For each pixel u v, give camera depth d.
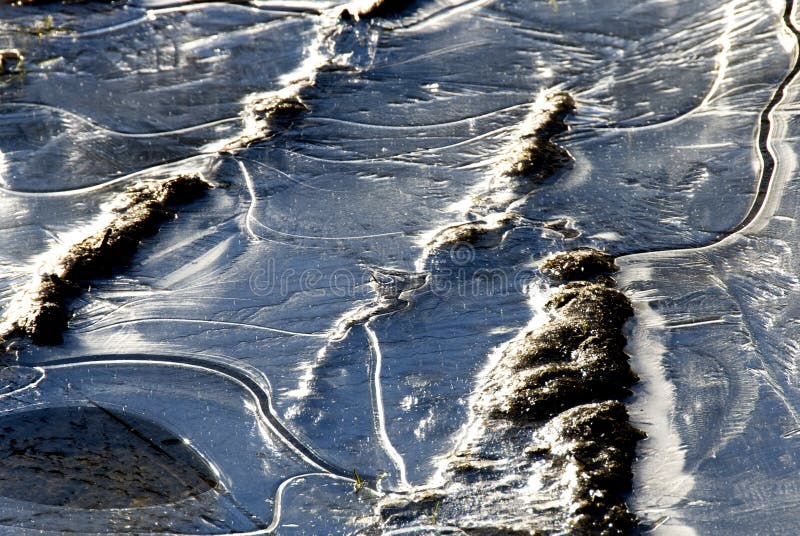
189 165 12.20
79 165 12.24
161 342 9.54
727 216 10.82
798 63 13.21
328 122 12.95
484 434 8.26
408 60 14.29
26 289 10.07
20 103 13.63
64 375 9.18
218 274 10.38
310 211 11.29
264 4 16.11
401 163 12.09
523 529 7.35
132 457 8.32
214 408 8.82
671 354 9.04
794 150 11.69
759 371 8.80
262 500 7.91
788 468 7.86
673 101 12.91
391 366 9.13
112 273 10.41
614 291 9.71
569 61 14.05
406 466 8.11
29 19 15.82
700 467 7.89
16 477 8.12
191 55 14.73
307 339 9.51
